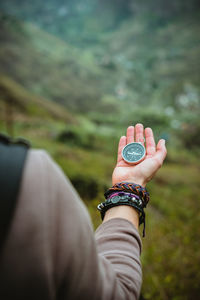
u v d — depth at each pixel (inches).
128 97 2223.2
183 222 229.6
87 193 202.4
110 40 4815.5
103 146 677.9
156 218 223.3
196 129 1047.6
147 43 4347.9
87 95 1994.3
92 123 1210.0
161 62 3351.4
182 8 4879.4
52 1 5949.8
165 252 136.2
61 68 2162.9
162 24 4827.8
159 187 423.5
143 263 123.5
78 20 5777.6
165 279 112.7
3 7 5816.9
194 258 130.4
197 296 108.3
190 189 463.8
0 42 2090.3
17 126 657.6
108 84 2295.8
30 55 2100.1
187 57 3371.1
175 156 809.5
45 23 5772.6
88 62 2556.6
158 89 2586.1
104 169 430.0
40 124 743.7
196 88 2153.1
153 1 5073.8
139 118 1032.8
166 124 1035.9
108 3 5684.1
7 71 1873.8
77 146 647.8
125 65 3048.7
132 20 5152.6
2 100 933.2
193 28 4338.1
